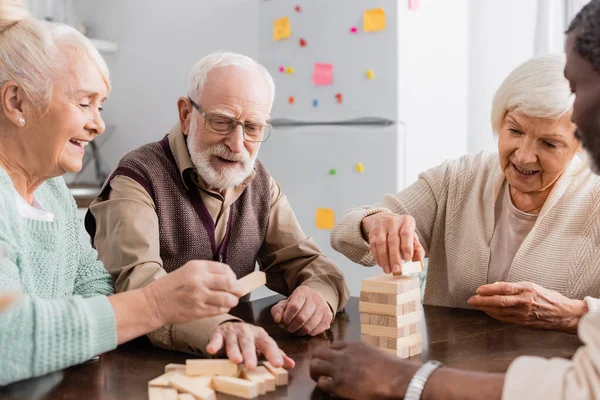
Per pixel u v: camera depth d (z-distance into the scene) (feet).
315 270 5.76
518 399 2.92
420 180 6.56
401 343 4.21
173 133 5.97
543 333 4.77
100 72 4.31
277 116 10.83
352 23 9.98
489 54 11.19
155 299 3.91
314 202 10.54
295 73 10.59
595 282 5.50
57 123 4.16
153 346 4.51
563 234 5.61
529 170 5.40
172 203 5.75
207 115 5.55
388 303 4.19
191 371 3.78
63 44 4.15
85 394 3.61
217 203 5.94
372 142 9.93
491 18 11.10
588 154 3.16
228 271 4.06
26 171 4.33
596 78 2.95
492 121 5.56
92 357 4.07
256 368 3.86
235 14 12.01
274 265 6.13
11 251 3.90
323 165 10.39
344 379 3.45
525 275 5.69
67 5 13.56
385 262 4.84
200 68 5.67
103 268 5.11
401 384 3.30
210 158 5.64
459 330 4.86
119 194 5.53
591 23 2.95
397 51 9.65
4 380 3.62
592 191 5.58
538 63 5.10
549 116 5.02
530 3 10.75
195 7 12.49
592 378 2.74
